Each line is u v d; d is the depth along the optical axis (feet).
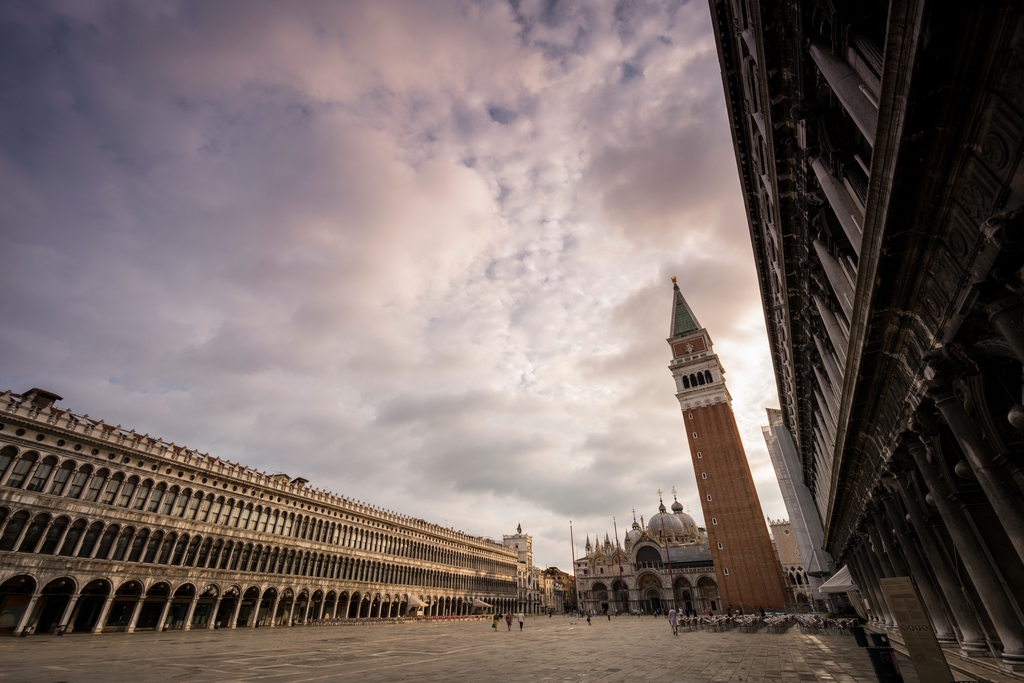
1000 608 37.45
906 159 25.27
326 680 51.01
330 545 238.89
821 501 158.30
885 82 24.12
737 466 296.92
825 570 247.29
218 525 186.19
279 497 217.15
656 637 126.72
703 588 371.76
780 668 58.90
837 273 49.73
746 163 72.90
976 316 27.99
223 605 186.91
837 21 34.22
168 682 47.98
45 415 143.02
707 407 321.93
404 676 54.85
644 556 416.26
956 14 20.58
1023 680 34.14
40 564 134.10
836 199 41.78
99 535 149.48
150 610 161.27
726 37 60.80
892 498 63.31
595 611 414.62
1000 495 30.14
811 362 81.82
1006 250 22.54
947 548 49.90
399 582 285.43
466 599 351.05
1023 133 21.02
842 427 59.52
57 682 47.39
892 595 34.12
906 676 44.21
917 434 42.24
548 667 63.31
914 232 28.48
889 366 40.50
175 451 178.09
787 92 47.34
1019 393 31.58
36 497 136.98
